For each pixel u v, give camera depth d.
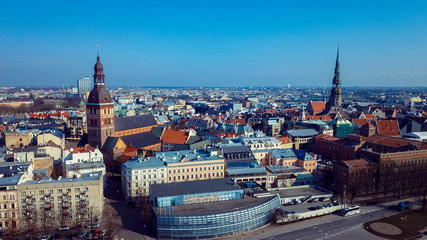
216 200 167.38
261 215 159.75
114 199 191.50
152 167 190.25
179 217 145.00
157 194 162.38
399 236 151.12
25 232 146.38
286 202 182.88
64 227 150.25
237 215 152.38
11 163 187.75
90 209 160.50
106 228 153.25
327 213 176.00
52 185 155.75
